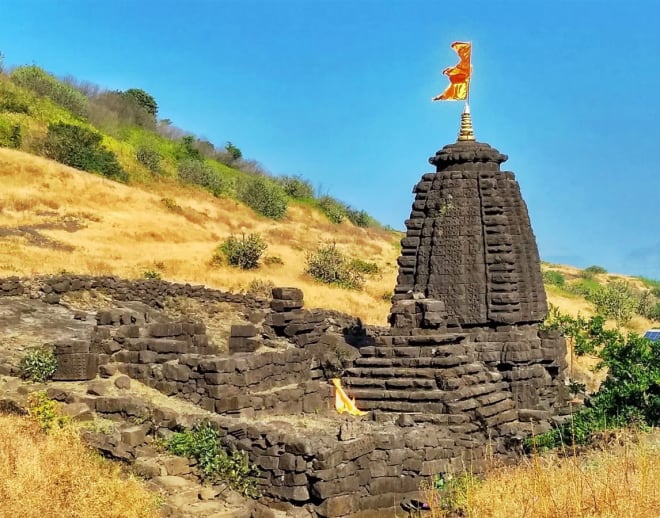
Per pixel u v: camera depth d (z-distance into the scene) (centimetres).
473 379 2681
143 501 1847
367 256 9344
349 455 2048
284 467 1997
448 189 3434
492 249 3372
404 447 2189
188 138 11744
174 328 2692
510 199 3475
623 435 2212
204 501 1959
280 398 2419
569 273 12188
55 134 9162
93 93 11662
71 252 6191
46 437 2028
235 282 6350
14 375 2469
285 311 3325
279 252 8056
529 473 1877
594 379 4700
